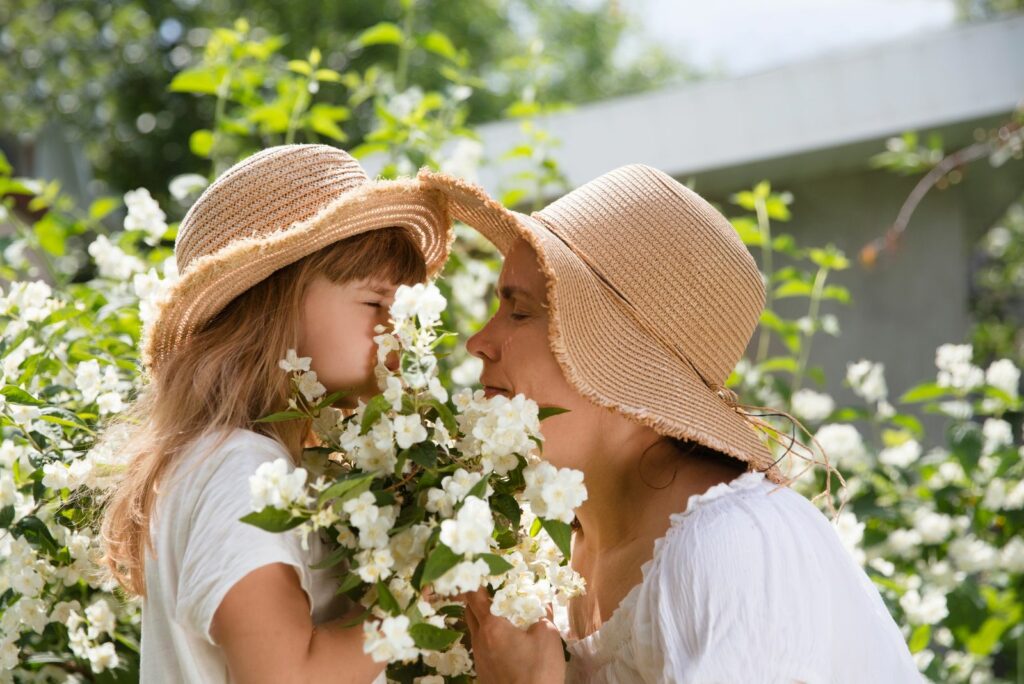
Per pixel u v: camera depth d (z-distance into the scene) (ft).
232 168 5.62
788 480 5.62
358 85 10.93
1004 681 11.51
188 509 4.88
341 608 5.10
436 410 4.89
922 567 10.07
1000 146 13.10
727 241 5.78
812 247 18.66
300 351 5.39
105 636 6.68
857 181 18.42
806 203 18.67
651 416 5.30
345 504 4.47
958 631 9.81
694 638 4.92
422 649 4.76
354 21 40.06
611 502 5.80
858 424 17.84
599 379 5.35
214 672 4.91
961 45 15.96
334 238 5.33
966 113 15.92
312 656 4.64
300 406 5.23
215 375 5.24
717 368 5.78
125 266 8.05
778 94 16.81
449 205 5.95
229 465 4.88
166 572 4.92
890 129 16.28
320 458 5.08
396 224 5.72
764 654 4.83
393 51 39.06
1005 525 10.41
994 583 10.85
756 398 10.61
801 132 16.72
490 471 4.75
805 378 18.33
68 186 40.45
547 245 5.33
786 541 5.09
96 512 5.99
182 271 5.62
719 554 4.98
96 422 6.54
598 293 5.49
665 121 17.24
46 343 6.87
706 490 5.49
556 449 5.72
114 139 42.19
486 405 4.91
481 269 9.36
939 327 17.98
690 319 5.63
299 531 4.83
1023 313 27.30
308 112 10.48
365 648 4.36
